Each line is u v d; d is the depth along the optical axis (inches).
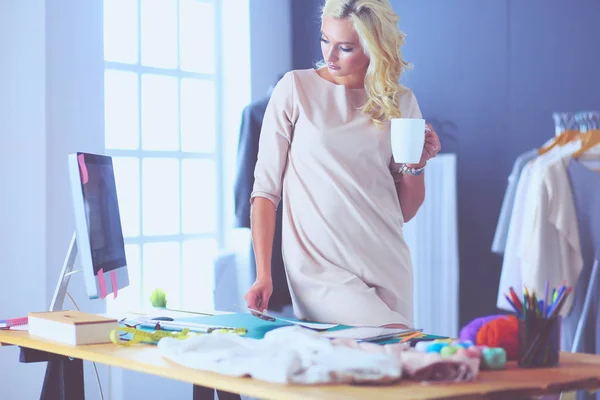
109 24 153.0
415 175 82.7
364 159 81.7
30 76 134.5
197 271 167.2
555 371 54.5
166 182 161.9
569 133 138.3
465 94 154.7
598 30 137.1
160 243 160.9
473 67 153.4
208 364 54.7
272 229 84.3
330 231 81.4
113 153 152.9
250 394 49.9
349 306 79.6
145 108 158.6
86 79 143.0
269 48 172.6
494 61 150.5
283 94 84.4
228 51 170.7
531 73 145.8
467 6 154.0
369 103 82.4
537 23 144.9
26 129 133.9
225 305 164.7
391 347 56.6
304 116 82.5
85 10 142.9
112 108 153.4
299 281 82.4
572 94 140.4
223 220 171.3
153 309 93.0
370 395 47.1
